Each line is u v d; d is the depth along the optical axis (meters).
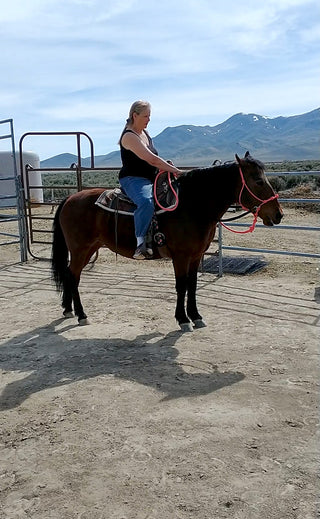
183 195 4.82
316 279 7.18
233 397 3.56
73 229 5.39
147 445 2.98
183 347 4.61
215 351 4.48
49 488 2.63
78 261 5.47
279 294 6.38
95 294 6.75
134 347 4.66
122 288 7.06
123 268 8.52
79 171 8.48
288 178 28.45
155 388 3.75
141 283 7.34
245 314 5.56
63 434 3.16
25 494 2.59
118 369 4.15
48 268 8.74
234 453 2.86
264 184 4.59
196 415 3.31
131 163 4.86
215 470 2.71
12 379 4.06
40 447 3.03
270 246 10.40
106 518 2.38
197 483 2.61
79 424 3.28
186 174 4.87
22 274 8.28
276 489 2.54
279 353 4.38
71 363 4.34
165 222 4.83
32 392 3.79
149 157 4.67
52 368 4.25
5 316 5.87
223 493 2.52
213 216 4.85
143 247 4.79
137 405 3.49
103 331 5.16
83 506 2.47
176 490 2.56
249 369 4.05
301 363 4.15
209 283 7.14
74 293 5.47
